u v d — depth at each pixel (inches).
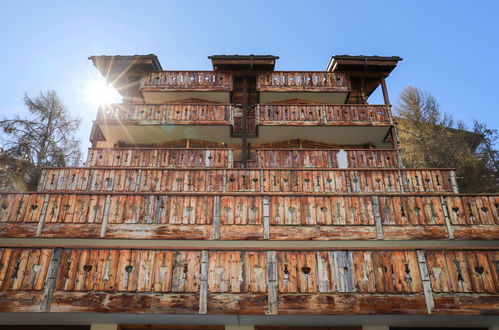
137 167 554.9
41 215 402.0
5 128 783.7
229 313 292.2
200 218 405.7
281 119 632.4
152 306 293.1
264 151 590.9
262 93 697.0
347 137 672.4
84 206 408.2
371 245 412.2
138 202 411.8
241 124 691.4
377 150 597.3
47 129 840.3
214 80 691.4
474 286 297.4
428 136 900.0
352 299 295.6
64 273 299.6
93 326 346.0
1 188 733.9
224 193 415.5
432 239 400.2
